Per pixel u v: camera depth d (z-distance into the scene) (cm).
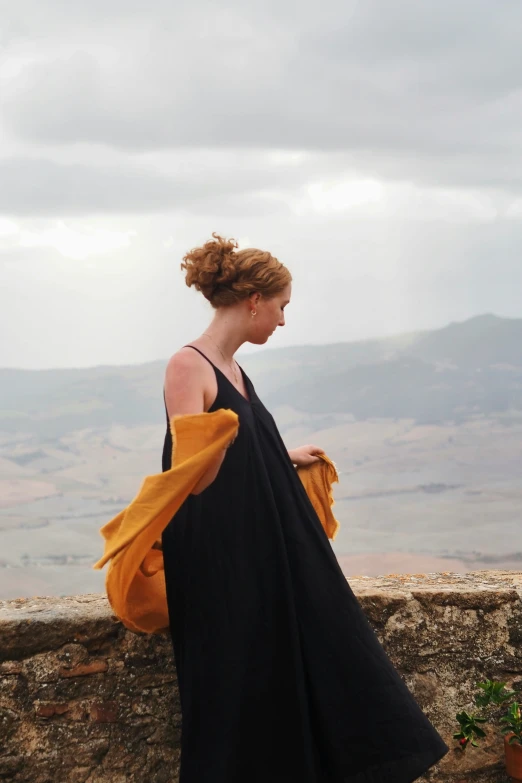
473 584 344
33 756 282
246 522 256
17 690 281
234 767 248
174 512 242
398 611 323
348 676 258
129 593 267
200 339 269
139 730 294
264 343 276
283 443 276
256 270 264
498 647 331
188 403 253
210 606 252
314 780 252
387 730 257
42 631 283
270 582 256
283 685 255
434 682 325
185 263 272
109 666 291
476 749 327
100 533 251
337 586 265
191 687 252
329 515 311
